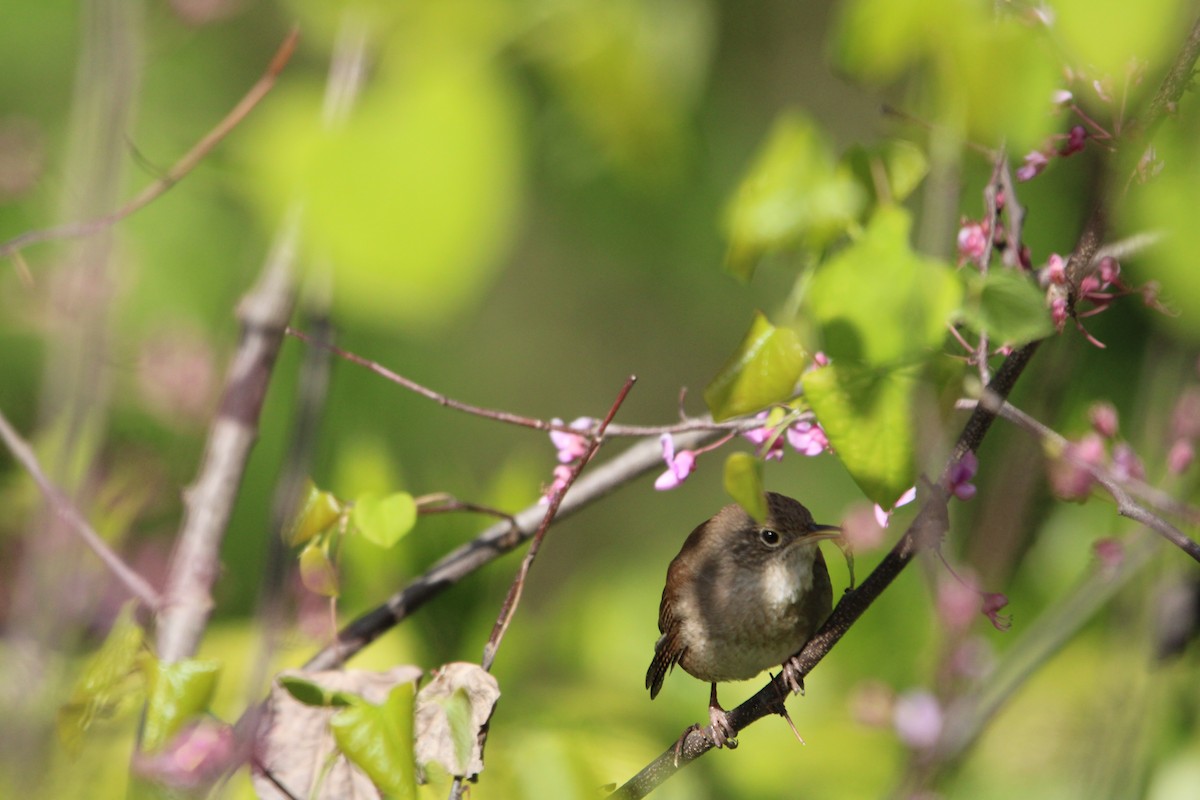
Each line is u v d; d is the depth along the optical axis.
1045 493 5.82
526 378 8.28
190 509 5.88
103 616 5.97
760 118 6.35
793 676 5.84
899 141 5.79
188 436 6.04
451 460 7.69
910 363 5.72
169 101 6.30
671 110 4.94
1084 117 5.76
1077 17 4.69
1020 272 5.77
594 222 7.35
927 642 6.03
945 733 5.87
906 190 5.79
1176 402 5.89
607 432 5.82
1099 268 5.78
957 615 5.84
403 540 6.01
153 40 5.96
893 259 5.72
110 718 5.83
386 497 5.85
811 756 6.07
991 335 5.73
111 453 6.02
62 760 5.86
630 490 8.27
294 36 5.82
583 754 5.92
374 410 7.50
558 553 8.12
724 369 5.75
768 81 6.34
